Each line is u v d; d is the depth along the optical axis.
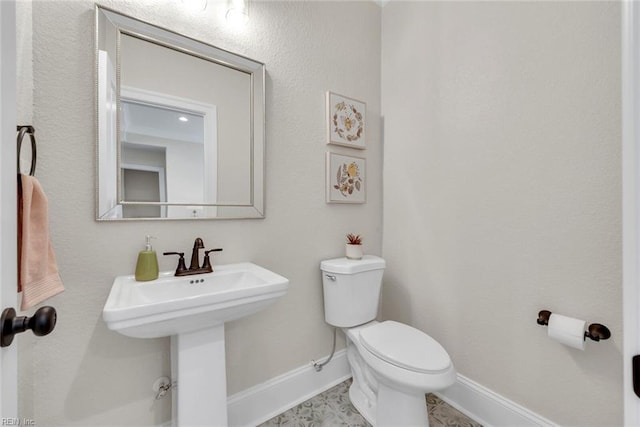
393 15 1.93
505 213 1.34
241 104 1.38
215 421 1.06
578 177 1.11
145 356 1.14
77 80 1.02
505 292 1.34
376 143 1.98
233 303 0.95
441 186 1.62
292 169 1.56
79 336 1.02
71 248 1.01
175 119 1.22
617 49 1.02
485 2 1.42
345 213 1.80
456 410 1.50
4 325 0.41
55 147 0.98
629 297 0.40
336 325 1.56
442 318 1.62
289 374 1.54
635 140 0.39
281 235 1.52
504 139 1.34
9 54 0.44
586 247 1.09
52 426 0.98
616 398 1.03
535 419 1.23
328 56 1.72
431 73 1.68
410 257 1.80
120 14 1.09
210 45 1.29
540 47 1.21
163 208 1.18
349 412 1.48
